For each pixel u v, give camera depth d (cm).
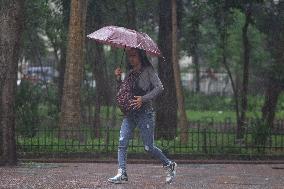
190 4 2462
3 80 1485
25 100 1864
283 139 1980
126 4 2291
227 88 4647
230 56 3725
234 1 2256
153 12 2419
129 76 1190
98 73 2417
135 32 1195
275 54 2298
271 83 2292
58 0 2434
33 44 2800
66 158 1662
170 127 2086
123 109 1180
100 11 2272
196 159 1702
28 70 3142
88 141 1798
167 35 2194
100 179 1291
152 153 1209
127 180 1224
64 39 2444
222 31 2492
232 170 1525
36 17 2373
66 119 1884
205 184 1252
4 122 1491
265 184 1273
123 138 1197
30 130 1788
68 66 1920
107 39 1159
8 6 1483
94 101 2512
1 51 1485
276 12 2248
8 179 1272
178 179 1322
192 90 4450
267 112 2272
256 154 1730
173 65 2012
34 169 1456
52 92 2630
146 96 1164
